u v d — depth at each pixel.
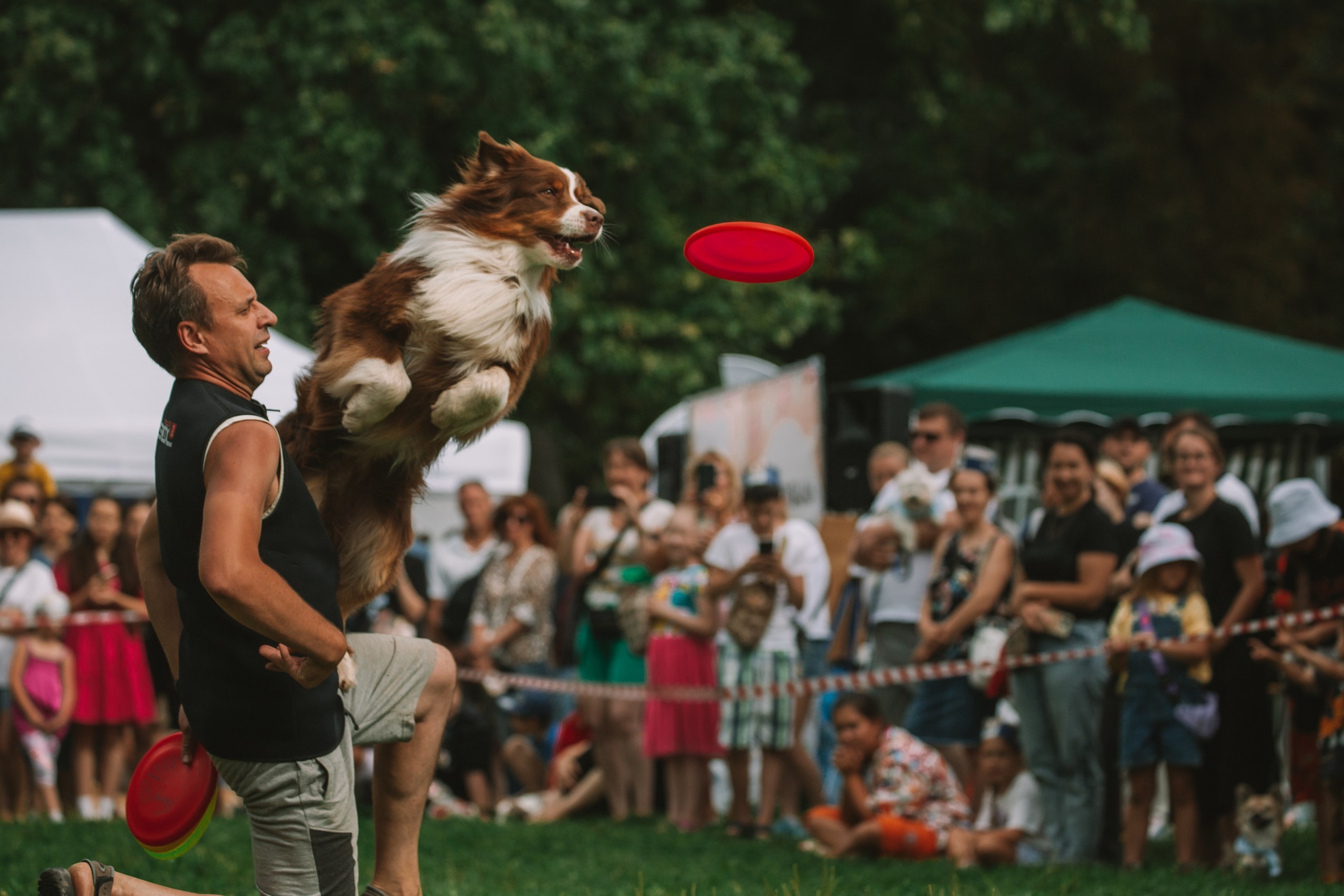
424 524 15.52
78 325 12.19
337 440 4.14
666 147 18.84
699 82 18.61
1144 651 6.75
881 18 25.53
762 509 8.32
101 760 9.64
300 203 16.59
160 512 3.36
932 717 7.57
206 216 16.25
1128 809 6.89
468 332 4.12
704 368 19.59
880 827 7.02
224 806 9.24
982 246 24.09
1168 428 7.34
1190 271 22.83
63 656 9.27
